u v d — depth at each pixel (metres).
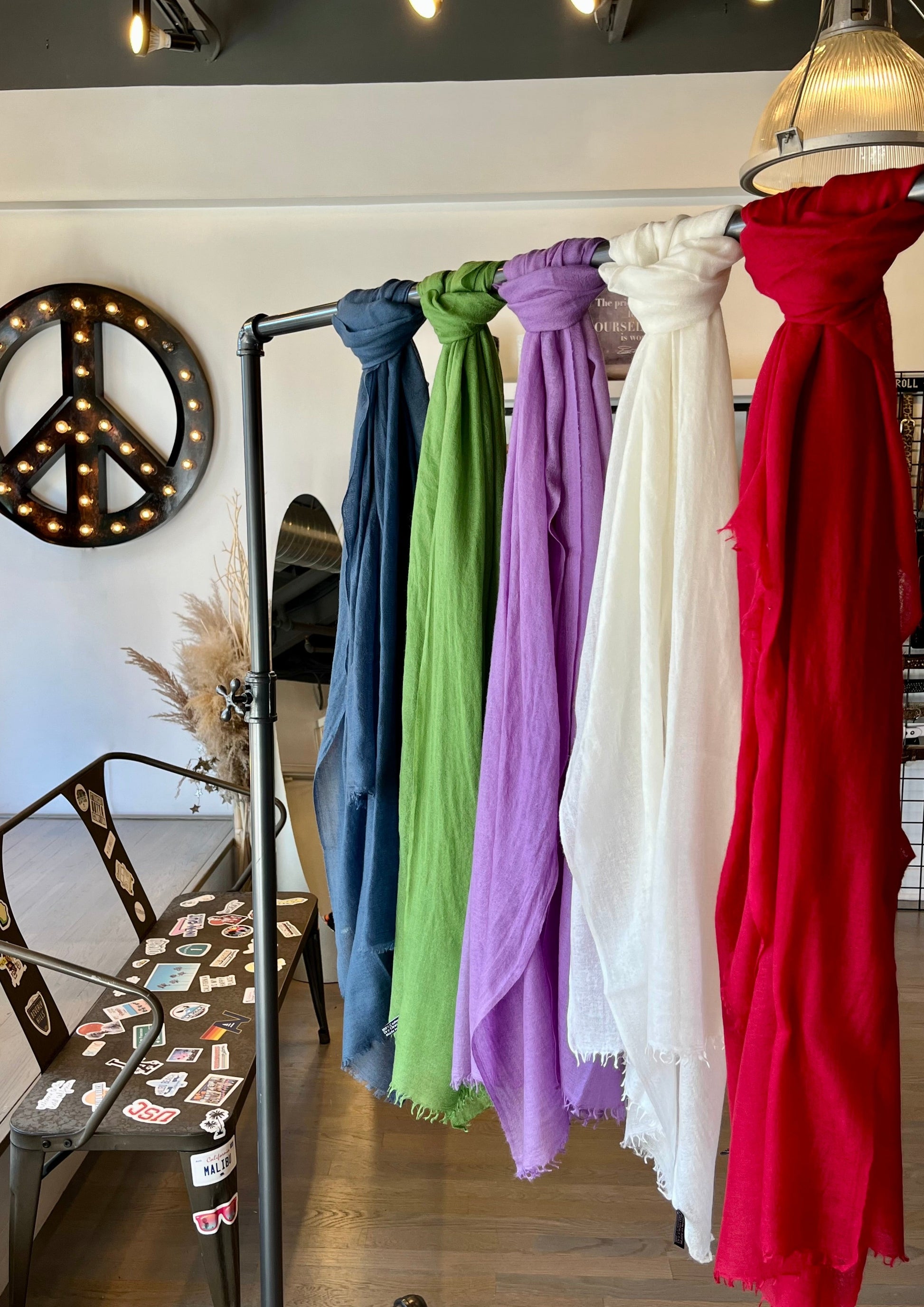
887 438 0.91
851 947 0.92
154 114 3.55
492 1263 2.12
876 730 0.92
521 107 3.52
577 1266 2.11
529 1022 1.23
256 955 1.66
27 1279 1.80
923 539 3.76
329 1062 2.94
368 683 1.39
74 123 3.55
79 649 3.92
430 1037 1.34
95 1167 2.46
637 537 1.08
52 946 2.79
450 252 3.73
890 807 0.93
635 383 1.08
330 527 3.59
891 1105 0.93
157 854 3.54
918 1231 2.22
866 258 0.87
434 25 3.48
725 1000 0.99
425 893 1.33
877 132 1.51
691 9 3.44
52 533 3.77
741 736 0.97
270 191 3.59
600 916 1.11
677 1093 1.12
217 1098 1.85
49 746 3.98
